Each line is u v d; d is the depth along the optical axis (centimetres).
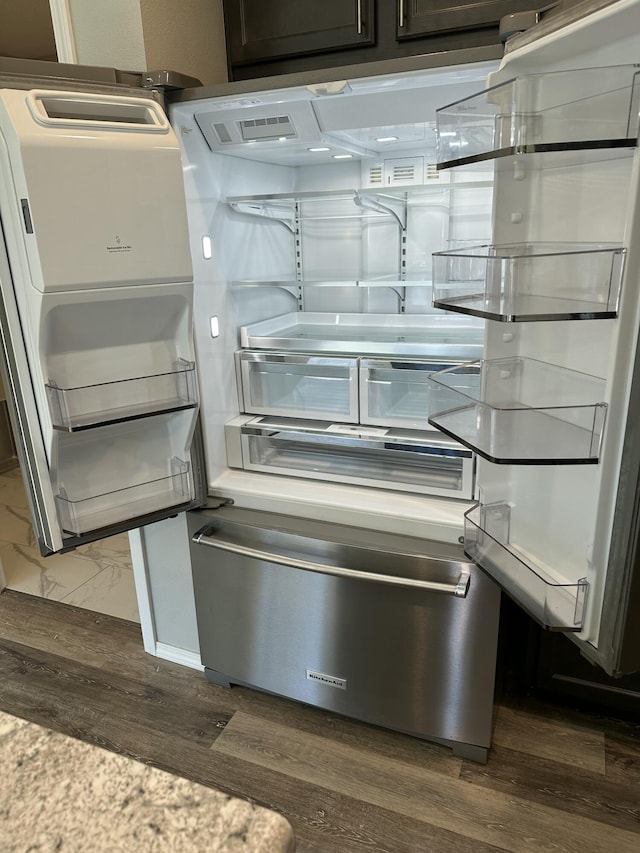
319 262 202
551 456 100
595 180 99
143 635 206
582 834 143
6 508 332
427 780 158
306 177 197
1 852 48
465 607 145
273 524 160
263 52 163
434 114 138
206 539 166
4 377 129
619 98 89
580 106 96
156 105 128
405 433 160
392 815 149
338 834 144
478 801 152
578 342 108
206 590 177
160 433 154
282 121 146
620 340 88
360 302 199
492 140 105
